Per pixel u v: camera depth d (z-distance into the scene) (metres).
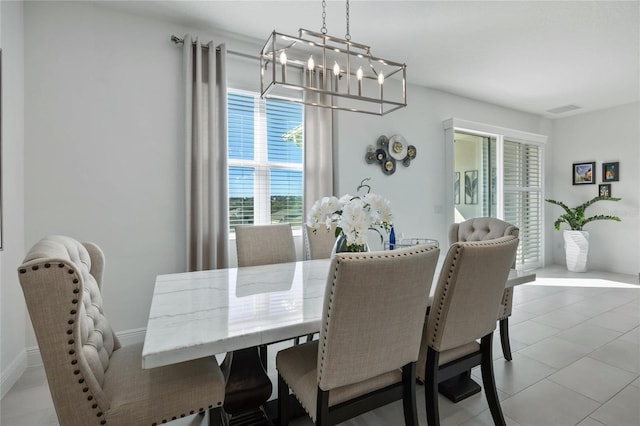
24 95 2.20
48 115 2.27
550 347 2.40
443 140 4.31
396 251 1.05
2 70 1.90
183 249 2.72
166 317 1.19
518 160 5.16
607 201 5.07
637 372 2.03
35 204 2.24
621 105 4.90
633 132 4.78
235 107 3.05
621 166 4.91
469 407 1.71
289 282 1.72
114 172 2.48
